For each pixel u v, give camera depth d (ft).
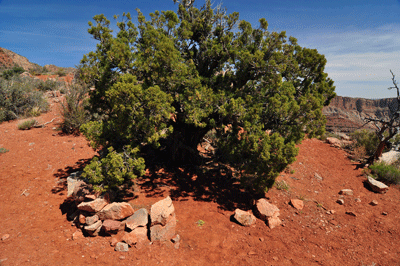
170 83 22.61
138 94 19.24
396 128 36.68
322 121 22.29
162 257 17.29
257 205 24.14
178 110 28.50
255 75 25.95
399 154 41.47
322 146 49.85
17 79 69.77
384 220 24.84
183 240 19.38
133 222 19.52
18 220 20.89
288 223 23.31
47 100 62.90
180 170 33.81
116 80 22.18
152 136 20.97
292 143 21.47
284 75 27.30
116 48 20.52
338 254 19.34
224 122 28.96
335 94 27.37
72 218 21.39
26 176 28.78
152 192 26.84
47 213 22.22
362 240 21.48
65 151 37.04
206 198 26.89
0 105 51.44
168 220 19.26
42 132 44.29
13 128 45.16
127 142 25.26
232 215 23.82
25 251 17.08
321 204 27.55
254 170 23.48
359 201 28.68
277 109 22.39
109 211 19.31
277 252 18.89
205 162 36.91
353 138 54.85
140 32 25.63
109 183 20.76
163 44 20.97
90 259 16.62
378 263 18.45
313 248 19.90
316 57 25.55
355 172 37.63
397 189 32.78
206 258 17.63
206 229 21.12
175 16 25.43
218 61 28.71
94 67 21.50
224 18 28.27
